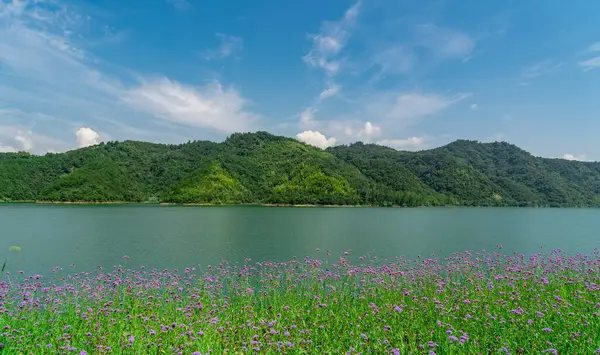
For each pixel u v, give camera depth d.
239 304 15.23
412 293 15.65
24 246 39.72
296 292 17.28
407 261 29.94
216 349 9.59
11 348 9.10
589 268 19.23
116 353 9.18
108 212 108.94
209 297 15.53
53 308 13.13
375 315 12.91
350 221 82.75
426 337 10.98
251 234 53.53
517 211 150.12
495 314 12.27
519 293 15.02
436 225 72.69
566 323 11.12
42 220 77.19
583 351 9.34
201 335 10.25
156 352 9.49
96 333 11.00
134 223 71.62
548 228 67.00
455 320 12.33
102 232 54.72
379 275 19.28
